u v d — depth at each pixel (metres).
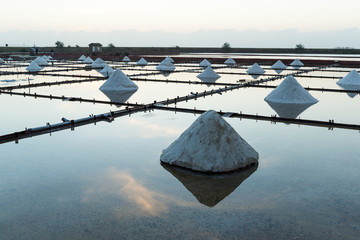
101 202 4.21
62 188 4.65
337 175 5.15
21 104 11.08
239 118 9.24
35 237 3.43
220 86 16.25
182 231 3.52
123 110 9.74
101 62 29.05
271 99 11.98
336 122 8.85
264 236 3.43
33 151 6.30
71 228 3.60
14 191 4.55
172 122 8.66
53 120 8.90
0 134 7.52
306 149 6.47
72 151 6.30
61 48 57.66
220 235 3.45
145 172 5.26
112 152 6.24
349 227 3.61
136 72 23.69
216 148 5.37
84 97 12.75
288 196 4.39
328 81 18.47
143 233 3.49
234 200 4.27
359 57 47.09
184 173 5.22
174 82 17.64
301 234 3.47
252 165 5.57
